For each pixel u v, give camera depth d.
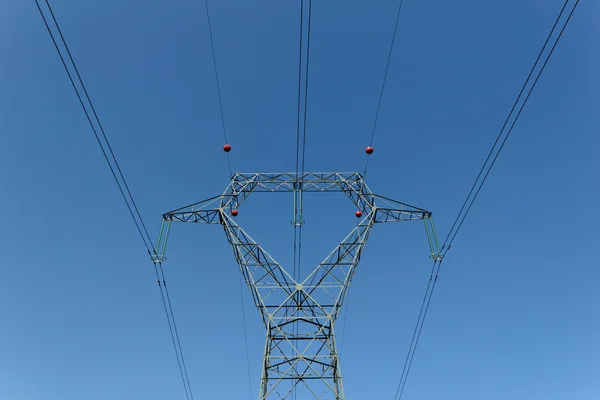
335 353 30.41
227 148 31.34
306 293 32.44
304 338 31.12
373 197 33.88
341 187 35.34
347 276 32.81
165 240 32.81
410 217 33.97
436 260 32.72
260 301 32.19
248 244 33.53
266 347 30.56
